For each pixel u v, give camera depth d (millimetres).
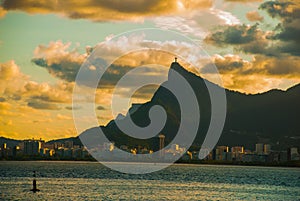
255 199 129875
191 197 127562
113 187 148375
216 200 123562
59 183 160875
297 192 154875
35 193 125938
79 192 130500
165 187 154500
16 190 132625
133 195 126375
